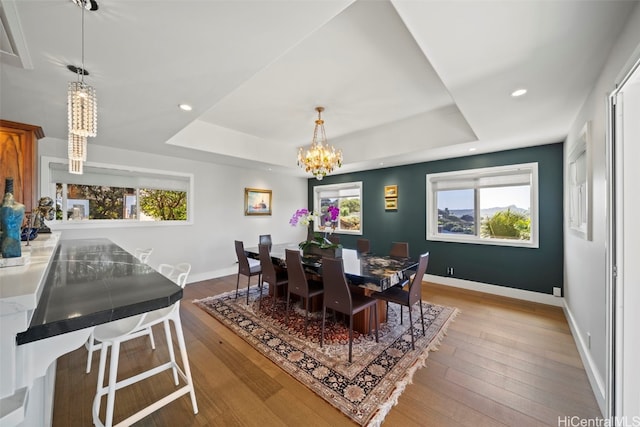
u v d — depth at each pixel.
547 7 1.25
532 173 3.69
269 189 6.04
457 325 2.91
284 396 1.82
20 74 1.81
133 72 1.84
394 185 5.19
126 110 2.51
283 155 5.21
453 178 4.45
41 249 1.57
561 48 1.55
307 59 2.29
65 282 1.32
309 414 1.67
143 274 1.49
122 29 1.39
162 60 1.70
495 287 4.02
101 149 3.76
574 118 2.63
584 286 2.26
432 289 4.26
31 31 1.38
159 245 4.36
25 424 0.98
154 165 4.25
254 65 1.78
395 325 2.91
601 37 1.46
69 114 1.60
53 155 3.39
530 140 3.41
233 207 5.36
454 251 4.43
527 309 3.38
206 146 4.03
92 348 2.07
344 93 2.99
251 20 1.34
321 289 2.91
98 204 3.80
